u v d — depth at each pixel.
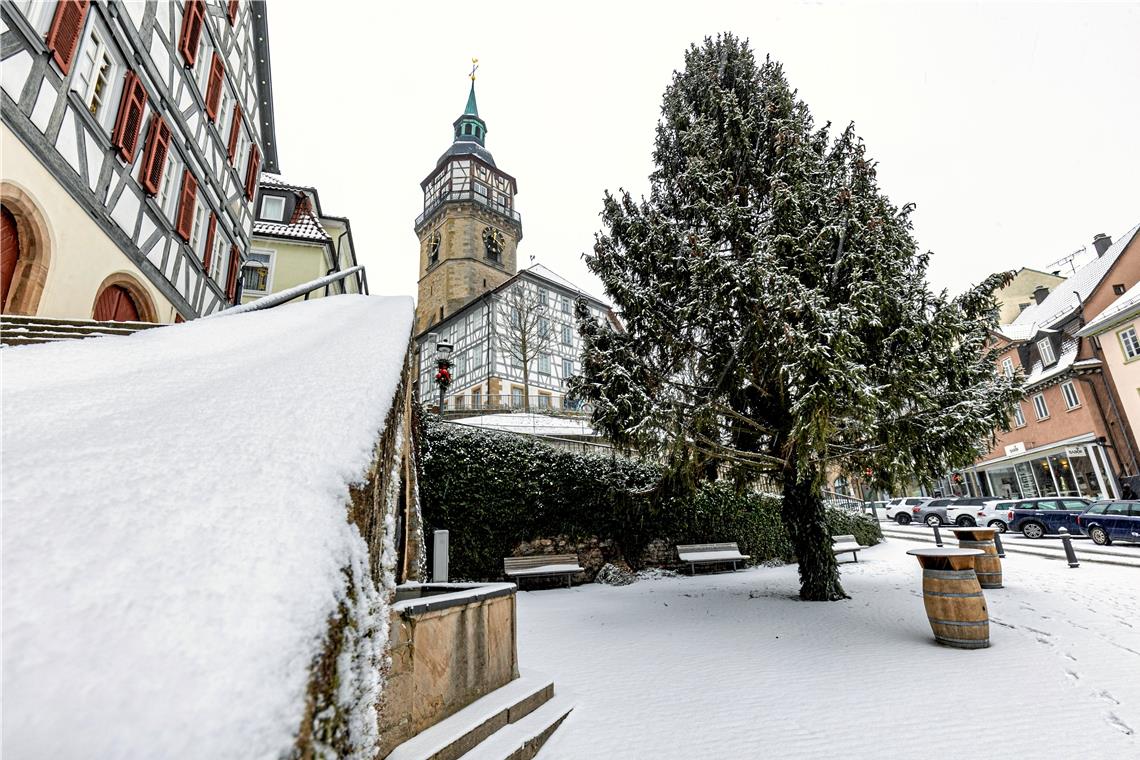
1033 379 26.38
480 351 34.06
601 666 5.19
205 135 11.72
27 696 0.71
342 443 1.74
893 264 7.57
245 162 14.98
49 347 3.71
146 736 0.70
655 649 5.81
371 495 1.67
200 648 0.85
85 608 0.87
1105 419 22.88
